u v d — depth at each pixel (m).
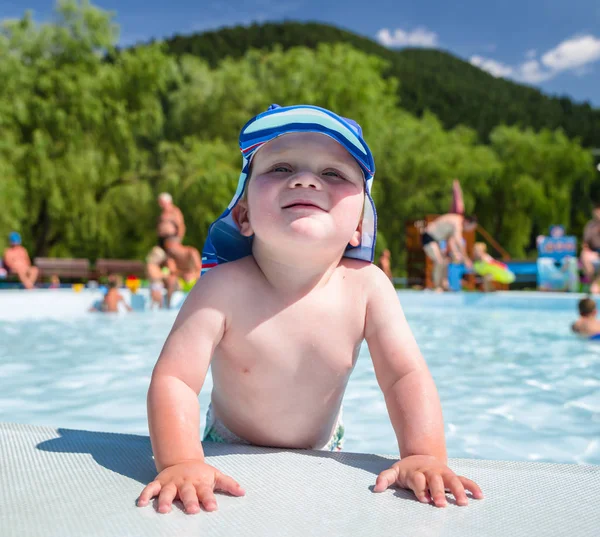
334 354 1.64
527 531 1.04
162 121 20.20
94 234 18.62
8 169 16.36
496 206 25.45
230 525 1.05
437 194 24.44
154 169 21.00
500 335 6.70
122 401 3.45
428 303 11.04
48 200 17.47
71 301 9.38
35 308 8.80
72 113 17.91
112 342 6.07
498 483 1.32
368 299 1.68
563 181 26.02
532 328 7.40
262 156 1.57
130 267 16.36
